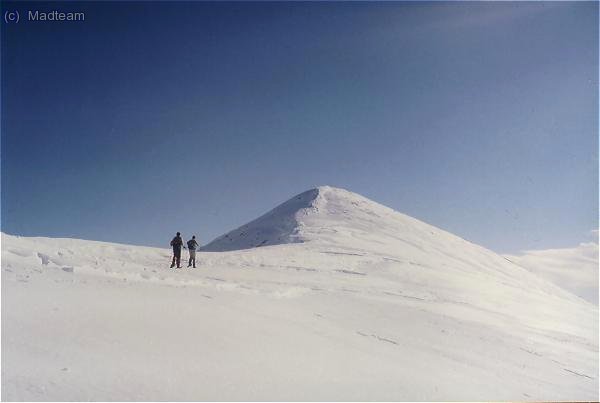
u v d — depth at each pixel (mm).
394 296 21688
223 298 13711
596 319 27500
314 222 68750
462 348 14258
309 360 9641
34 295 10273
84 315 9531
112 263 17500
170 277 15859
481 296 27906
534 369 13664
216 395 7215
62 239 24844
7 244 16312
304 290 18688
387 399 8281
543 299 33562
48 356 7496
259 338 10344
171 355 8414
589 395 11617
